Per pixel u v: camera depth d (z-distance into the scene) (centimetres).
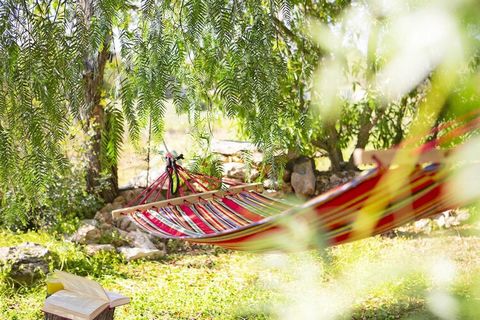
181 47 337
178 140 755
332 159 906
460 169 81
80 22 281
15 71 273
